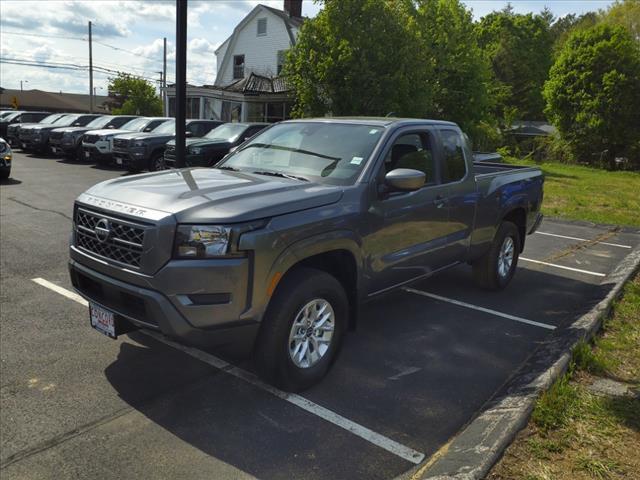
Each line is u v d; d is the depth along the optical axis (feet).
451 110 72.64
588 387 12.27
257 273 10.75
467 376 13.64
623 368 13.48
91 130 63.16
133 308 11.17
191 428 10.84
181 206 10.80
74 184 45.29
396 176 13.07
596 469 9.21
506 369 14.14
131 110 197.98
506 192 19.90
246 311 10.78
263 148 15.85
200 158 43.45
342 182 13.43
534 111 161.58
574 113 106.01
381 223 13.80
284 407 11.76
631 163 103.04
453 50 70.18
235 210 10.75
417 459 10.06
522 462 9.40
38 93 251.80
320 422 11.21
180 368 13.41
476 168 24.76
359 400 12.21
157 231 10.41
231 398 12.07
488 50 138.92
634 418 10.91
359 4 55.93
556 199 50.98
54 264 21.93
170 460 9.79
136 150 51.16
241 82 95.55
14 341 14.60
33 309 16.97
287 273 11.86
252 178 13.38
